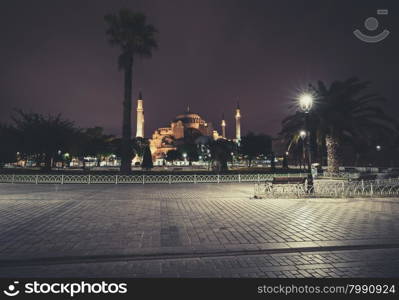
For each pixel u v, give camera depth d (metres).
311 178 13.40
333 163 26.25
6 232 6.63
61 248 5.44
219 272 4.41
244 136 55.62
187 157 95.94
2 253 5.15
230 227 7.08
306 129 13.68
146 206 10.35
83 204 10.85
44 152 29.28
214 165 31.25
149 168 34.25
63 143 29.41
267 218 8.12
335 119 22.77
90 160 80.31
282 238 6.08
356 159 40.50
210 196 13.17
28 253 5.15
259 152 54.16
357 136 23.97
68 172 26.38
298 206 10.16
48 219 8.09
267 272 4.40
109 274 4.36
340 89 23.67
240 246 5.54
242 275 4.30
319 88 24.58
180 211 9.30
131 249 5.36
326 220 7.82
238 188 17.06
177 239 6.02
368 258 4.98
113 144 61.78
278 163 67.25
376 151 38.31
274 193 13.53
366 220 7.79
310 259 4.94
